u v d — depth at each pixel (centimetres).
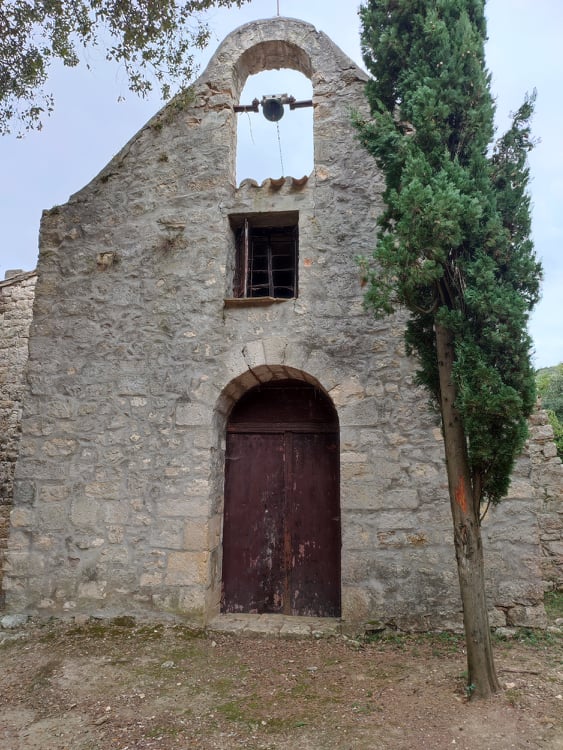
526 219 356
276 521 543
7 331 914
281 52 613
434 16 371
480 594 329
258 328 527
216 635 461
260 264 602
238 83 621
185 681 370
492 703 314
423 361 382
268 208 554
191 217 564
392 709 319
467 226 339
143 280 557
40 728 310
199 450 509
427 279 332
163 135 594
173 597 483
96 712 328
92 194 592
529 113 371
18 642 451
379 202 536
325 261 531
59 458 528
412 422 486
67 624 484
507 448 325
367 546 469
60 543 510
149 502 505
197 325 536
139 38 521
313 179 553
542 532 616
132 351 541
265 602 527
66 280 571
